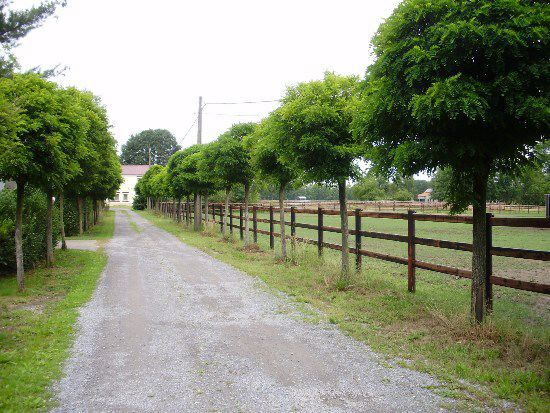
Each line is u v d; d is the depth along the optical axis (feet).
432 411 10.60
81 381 12.57
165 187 92.48
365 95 15.99
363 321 18.30
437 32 12.66
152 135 320.91
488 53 11.94
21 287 24.95
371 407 10.85
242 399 11.39
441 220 20.07
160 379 12.71
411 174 15.29
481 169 14.26
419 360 13.87
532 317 19.03
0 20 31.96
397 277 28.17
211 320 19.08
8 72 25.57
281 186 34.91
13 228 29.99
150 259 39.42
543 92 11.98
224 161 43.39
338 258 34.40
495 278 16.55
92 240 58.80
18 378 12.59
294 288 25.02
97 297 23.82
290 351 15.03
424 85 13.79
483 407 10.72
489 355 13.74
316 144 22.09
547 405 10.52
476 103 11.58
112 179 72.28
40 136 23.54
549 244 47.32
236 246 46.91
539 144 14.10
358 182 24.86
